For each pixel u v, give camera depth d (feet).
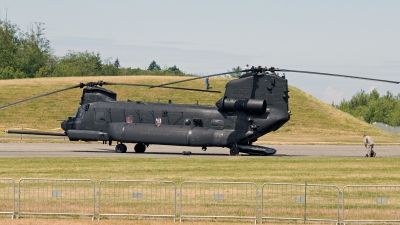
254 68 397.80
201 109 408.26
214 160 350.84
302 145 563.89
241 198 217.97
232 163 335.06
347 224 182.19
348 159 372.17
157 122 410.72
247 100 395.14
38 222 176.65
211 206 201.57
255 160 355.15
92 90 436.35
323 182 265.75
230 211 194.39
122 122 417.69
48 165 315.17
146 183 251.60
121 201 209.36
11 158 351.05
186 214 189.57
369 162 354.54
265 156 392.68
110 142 428.15
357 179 277.44
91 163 327.26
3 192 222.69
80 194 222.28
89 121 424.46
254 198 218.59
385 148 527.40
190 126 404.77
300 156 400.26
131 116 417.69
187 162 337.31
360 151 479.00
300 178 276.21
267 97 394.32
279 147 526.98
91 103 431.43
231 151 397.80
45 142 532.32
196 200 212.23
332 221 183.32
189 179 265.75
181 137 399.85
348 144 588.50
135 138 407.85
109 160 344.90
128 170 295.89
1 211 191.11
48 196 216.13
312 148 514.27
